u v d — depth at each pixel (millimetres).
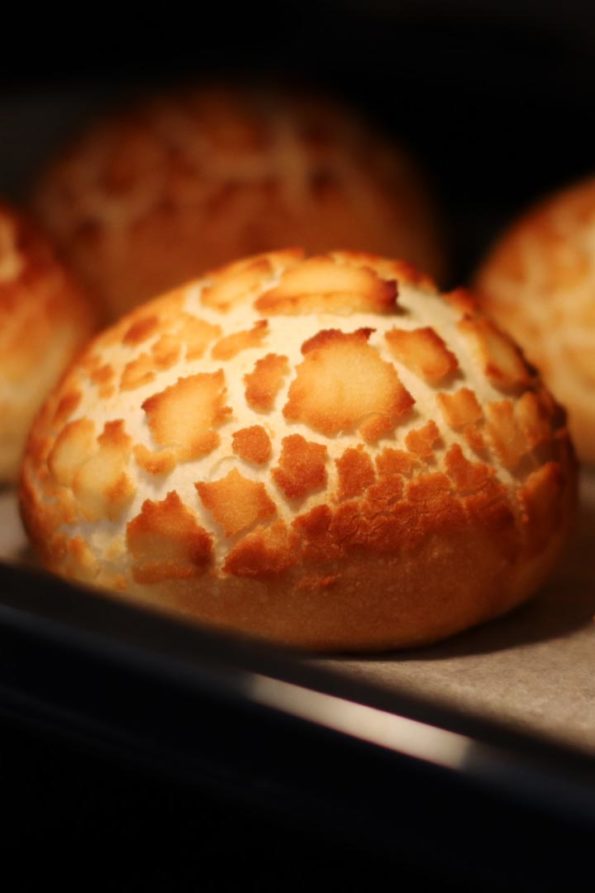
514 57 670
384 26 686
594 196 574
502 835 350
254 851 377
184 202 605
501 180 704
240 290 462
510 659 453
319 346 444
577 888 346
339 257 473
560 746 355
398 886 363
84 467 449
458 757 354
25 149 706
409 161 650
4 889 403
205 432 439
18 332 538
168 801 382
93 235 605
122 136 623
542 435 462
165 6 682
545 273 562
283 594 439
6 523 512
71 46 688
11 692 387
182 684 373
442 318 463
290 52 713
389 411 440
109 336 475
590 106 667
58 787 391
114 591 446
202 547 437
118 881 391
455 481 445
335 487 437
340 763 361
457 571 447
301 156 617
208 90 640
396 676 443
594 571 499
